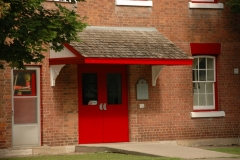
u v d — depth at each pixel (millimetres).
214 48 28656
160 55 24938
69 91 25797
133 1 27156
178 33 28047
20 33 17891
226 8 28938
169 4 27906
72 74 25859
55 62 24859
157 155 22109
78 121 26078
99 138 26516
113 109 26891
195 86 28703
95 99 26578
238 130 29000
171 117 27703
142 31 27031
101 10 26516
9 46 18312
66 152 25359
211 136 28516
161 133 27469
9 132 24656
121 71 27125
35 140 25281
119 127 26922
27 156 24141
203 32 28516
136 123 26969
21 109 25094
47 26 18344
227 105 28953
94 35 25609
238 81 29062
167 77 27719
